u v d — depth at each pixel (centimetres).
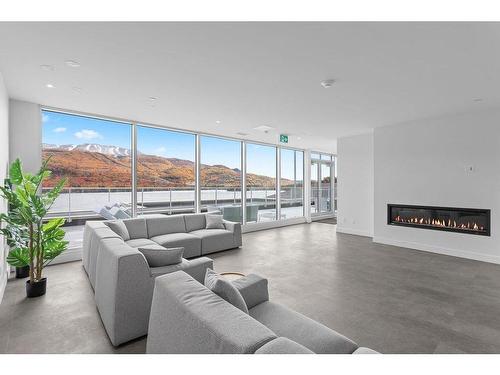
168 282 149
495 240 422
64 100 388
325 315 252
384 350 198
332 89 338
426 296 295
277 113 456
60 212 535
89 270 330
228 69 280
